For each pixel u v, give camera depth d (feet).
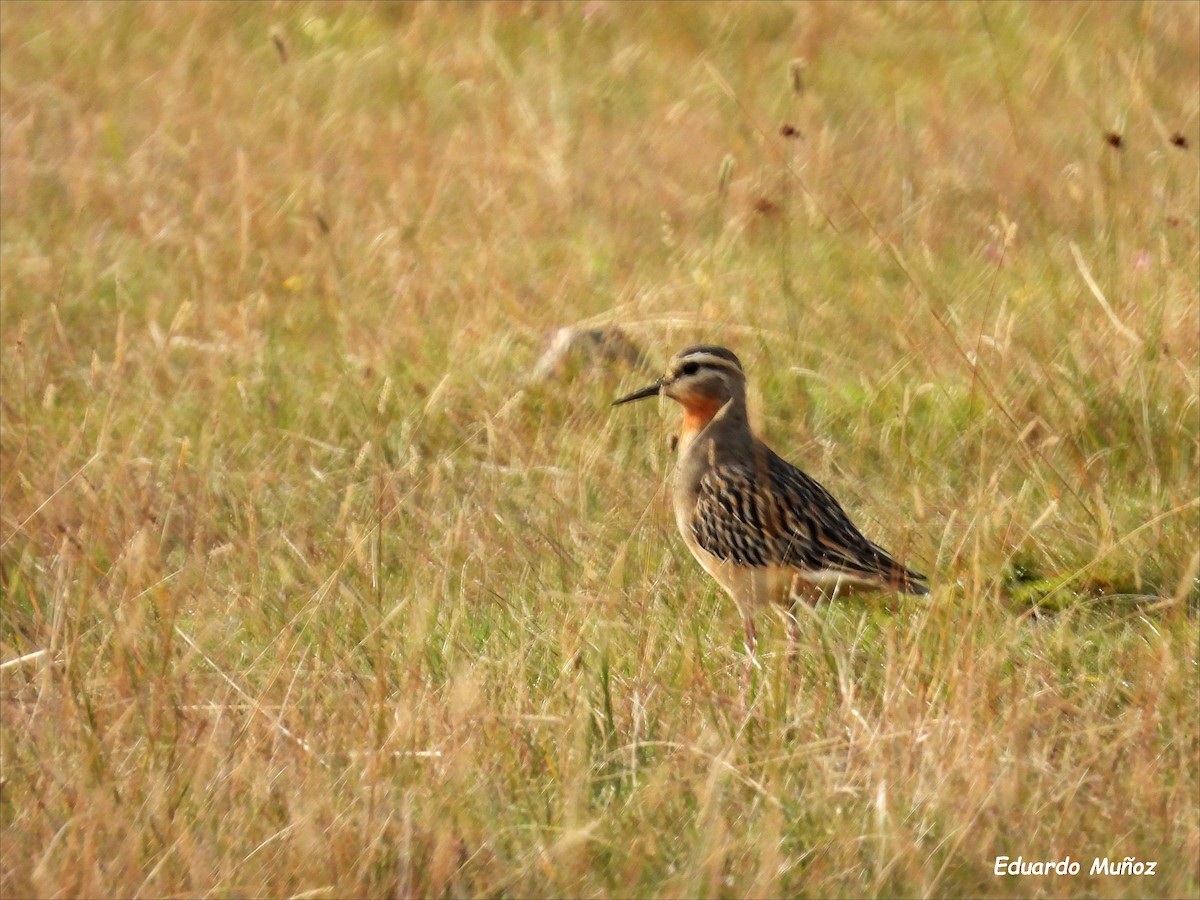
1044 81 66.13
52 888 27.12
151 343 52.70
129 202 64.23
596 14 79.30
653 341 49.42
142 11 82.84
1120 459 42.39
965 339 46.29
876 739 29.37
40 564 39.27
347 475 44.65
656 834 28.45
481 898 27.17
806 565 36.52
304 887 27.40
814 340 49.19
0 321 55.16
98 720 32.07
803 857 28.12
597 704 32.17
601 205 61.31
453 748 30.22
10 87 74.64
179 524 42.24
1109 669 33.73
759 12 78.33
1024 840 28.02
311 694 32.76
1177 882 27.22
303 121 69.77
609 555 39.42
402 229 59.06
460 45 75.51
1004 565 36.14
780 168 61.52
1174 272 46.85
